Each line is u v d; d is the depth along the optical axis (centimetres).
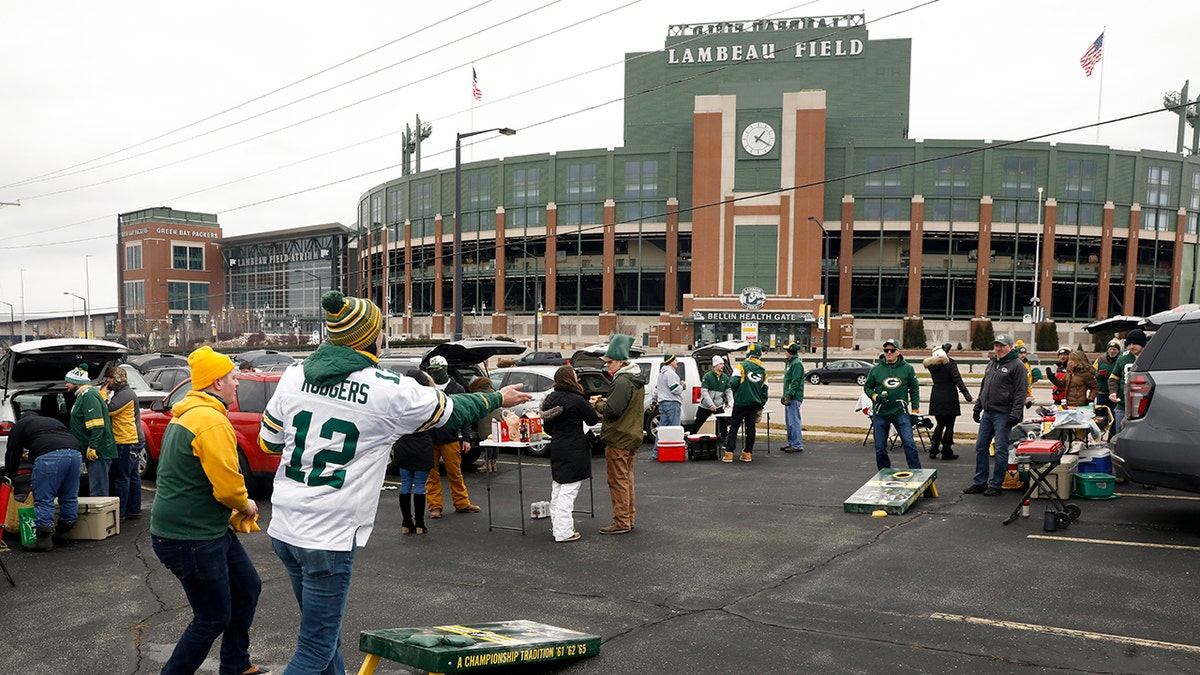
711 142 5994
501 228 6844
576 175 6588
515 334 6838
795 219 5888
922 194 6006
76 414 820
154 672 457
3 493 700
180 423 377
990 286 6200
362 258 8712
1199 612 524
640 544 752
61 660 476
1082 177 6038
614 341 812
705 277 6000
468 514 922
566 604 570
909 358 5775
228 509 390
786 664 450
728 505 930
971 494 959
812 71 7112
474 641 412
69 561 712
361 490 330
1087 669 436
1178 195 6234
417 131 7844
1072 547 697
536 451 1427
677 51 7331
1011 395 923
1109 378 1140
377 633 416
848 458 1314
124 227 11538
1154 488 974
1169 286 6316
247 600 414
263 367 2502
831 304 6219
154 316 10919
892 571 637
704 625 519
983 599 559
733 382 1290
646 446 1553
